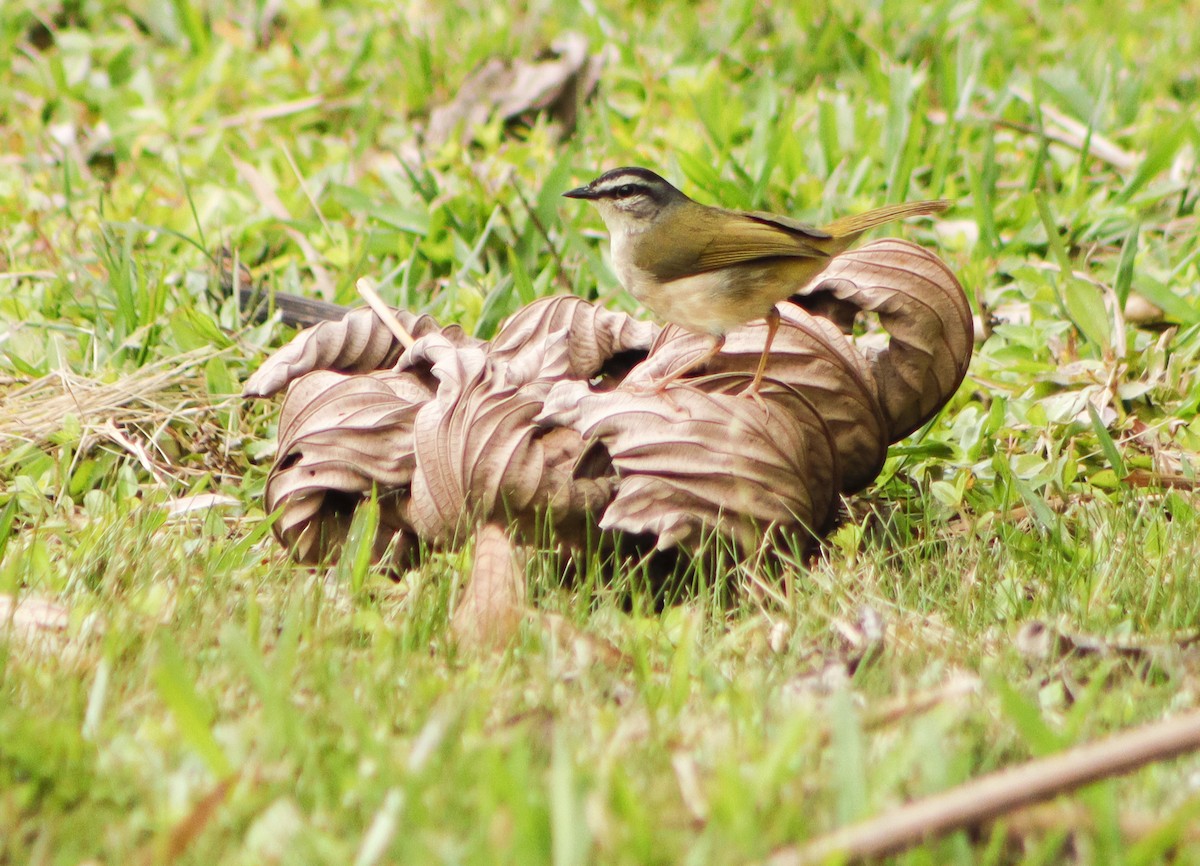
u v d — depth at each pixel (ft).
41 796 17.85
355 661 21.76
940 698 19.45
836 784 17.07
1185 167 47.42
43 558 25.94
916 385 28.86
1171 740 15.25
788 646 23.35
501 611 23.63
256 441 33.65
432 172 47.91
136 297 38.78
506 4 63.31
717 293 27.55
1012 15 63.21
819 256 27.81
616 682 21.53
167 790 17.70
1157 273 39.99
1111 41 59.67
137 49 60.54
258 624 21.98
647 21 62.59
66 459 32.09
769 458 25.75
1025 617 24.81
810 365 27.78
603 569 27.04
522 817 15.57
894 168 45.03
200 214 44.60
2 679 20.52
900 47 57.67
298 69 57.11
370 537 25.77
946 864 16.28
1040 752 17.79
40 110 53.88
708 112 49.62
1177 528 27.86
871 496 31.14
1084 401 32.60
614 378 29.91
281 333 37.81
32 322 37.50
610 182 28.58
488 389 26.76
